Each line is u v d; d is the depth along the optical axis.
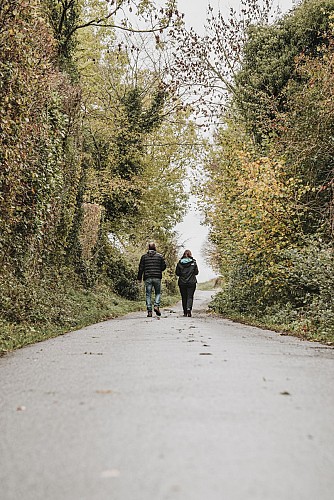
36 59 13.98
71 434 3.64
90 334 11.52
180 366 6.18
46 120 15.55
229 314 18.83
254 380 5.33
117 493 2.61
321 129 16.11
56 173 16.86
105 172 30.30
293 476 2.82
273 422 3.83
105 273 30.67
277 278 14.80
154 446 3.28
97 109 31.86
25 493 2.70
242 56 25.05
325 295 12.75
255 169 15.27
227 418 3.90
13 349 9.07
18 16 11.75
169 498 2.50
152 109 31.42
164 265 18.92
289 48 23.19
